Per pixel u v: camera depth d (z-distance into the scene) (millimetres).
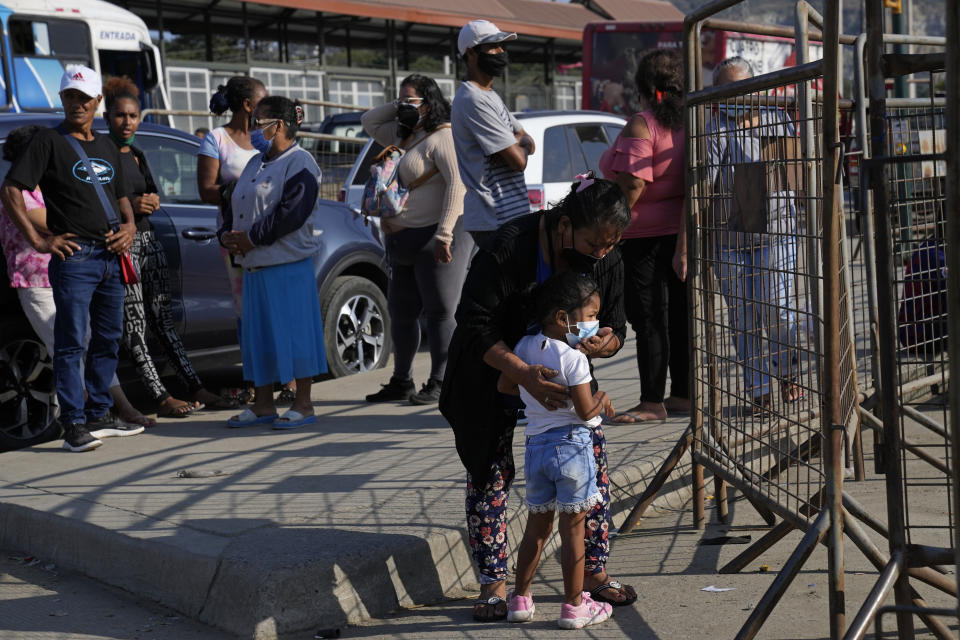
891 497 2758
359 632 3330
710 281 4059
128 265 5414
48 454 5137
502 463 3412
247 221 5414
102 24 14125
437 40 28078
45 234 5512
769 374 3711
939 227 3168
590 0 31484
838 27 2867
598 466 3436
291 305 5512
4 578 3916
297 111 5516
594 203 3064
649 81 5109
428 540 3627
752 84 3508
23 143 5637
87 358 5473
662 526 4363
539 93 29969
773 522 4211
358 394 6457
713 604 3445
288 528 3754
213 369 8336
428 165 5770
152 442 5324
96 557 3859
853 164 4613
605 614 3352
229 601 3355
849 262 4574
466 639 3246
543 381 3070
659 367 5312
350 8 22938
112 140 5691
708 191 4000
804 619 3279
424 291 5965
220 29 23031
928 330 4395
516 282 3223
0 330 5574
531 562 3348
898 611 2684
